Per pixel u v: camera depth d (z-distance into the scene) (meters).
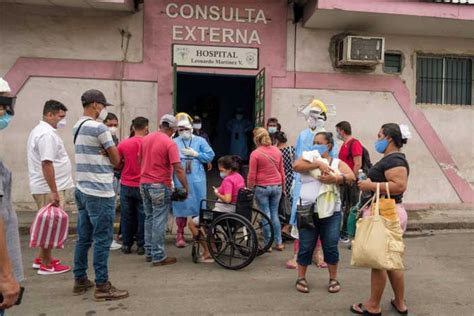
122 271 5.38
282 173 6.35
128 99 8.19
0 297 2.21
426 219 8.15
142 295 4.62
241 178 5.89
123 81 8.16
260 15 8.50
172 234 7.19
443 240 7.14
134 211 6.10
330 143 4.77
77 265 4.60
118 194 7.47
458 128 9.20
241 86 13.28
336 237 4.66
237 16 8.43
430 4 8.11
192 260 5.85
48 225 4.96
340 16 8.13
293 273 5.38
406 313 4.24
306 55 8.69
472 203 9.20
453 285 5.05
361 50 8.38
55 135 5.28
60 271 5.30
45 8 7.89
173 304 4.39
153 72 8.23
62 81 8.00
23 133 7.91
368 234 3.92
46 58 7.93
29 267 5.47
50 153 4.87
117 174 6.86
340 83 8.80
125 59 8.16
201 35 8.33
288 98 8.65
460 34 9.02
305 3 8.44
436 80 9.28
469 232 7.73
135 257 5.98
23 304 4.36
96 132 4.34
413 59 9.05
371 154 8.90
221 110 13.41
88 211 4.40
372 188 4.10
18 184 7.92
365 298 4.60
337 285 4.76
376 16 8.14
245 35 8.47
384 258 3.85
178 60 8.28
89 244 4.61
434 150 9.11
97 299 4.46
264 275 5.30
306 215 4.60
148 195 5.54
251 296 4.62
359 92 8.86
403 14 8.04
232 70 8.48
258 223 6.20
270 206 6.27
